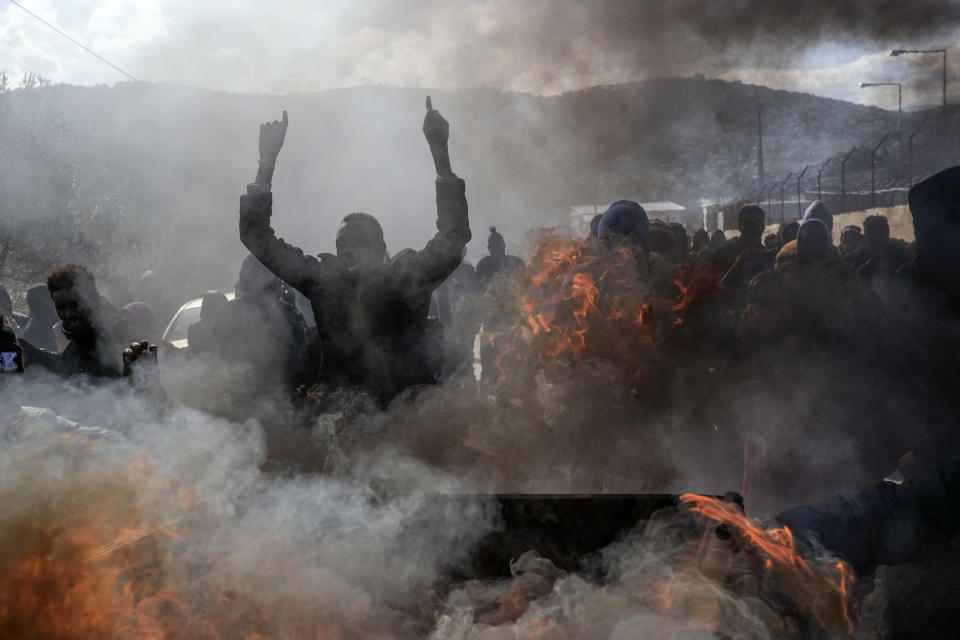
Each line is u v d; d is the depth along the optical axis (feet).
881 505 7.55
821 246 18.40
